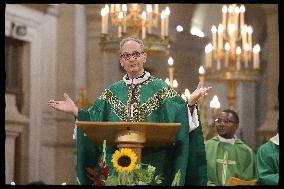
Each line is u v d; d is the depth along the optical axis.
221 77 33.19
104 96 19.95
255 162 26.47
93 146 19.61
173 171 18.95
